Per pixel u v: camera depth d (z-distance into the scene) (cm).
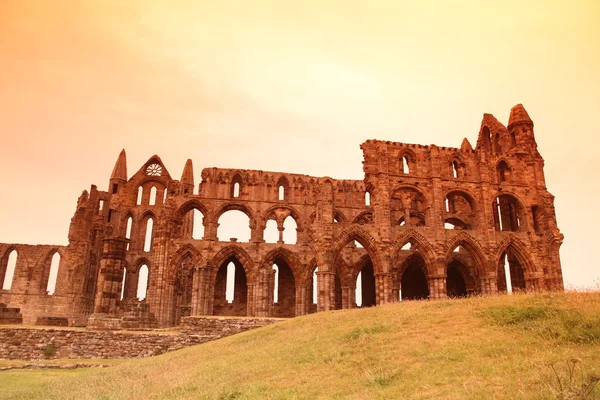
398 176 6316
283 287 7669
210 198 7038
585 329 1947
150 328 5300
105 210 8494
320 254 5850
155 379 2494
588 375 1396
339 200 7750
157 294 6397
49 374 3159
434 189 6316
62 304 8094
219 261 6756
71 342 4356
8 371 3325
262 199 7231
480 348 1933
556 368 1548
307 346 2555
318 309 5697
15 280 8181
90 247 8062
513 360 1719
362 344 2320
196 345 4031
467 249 6381
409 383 1658
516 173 6762
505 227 7056
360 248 6925
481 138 7681
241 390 1905
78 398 2180
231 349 3152
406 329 2467
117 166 8756
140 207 8638
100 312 5444
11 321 6241
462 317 2523
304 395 1720
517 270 6956
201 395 1939
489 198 6469
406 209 7138
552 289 6341
